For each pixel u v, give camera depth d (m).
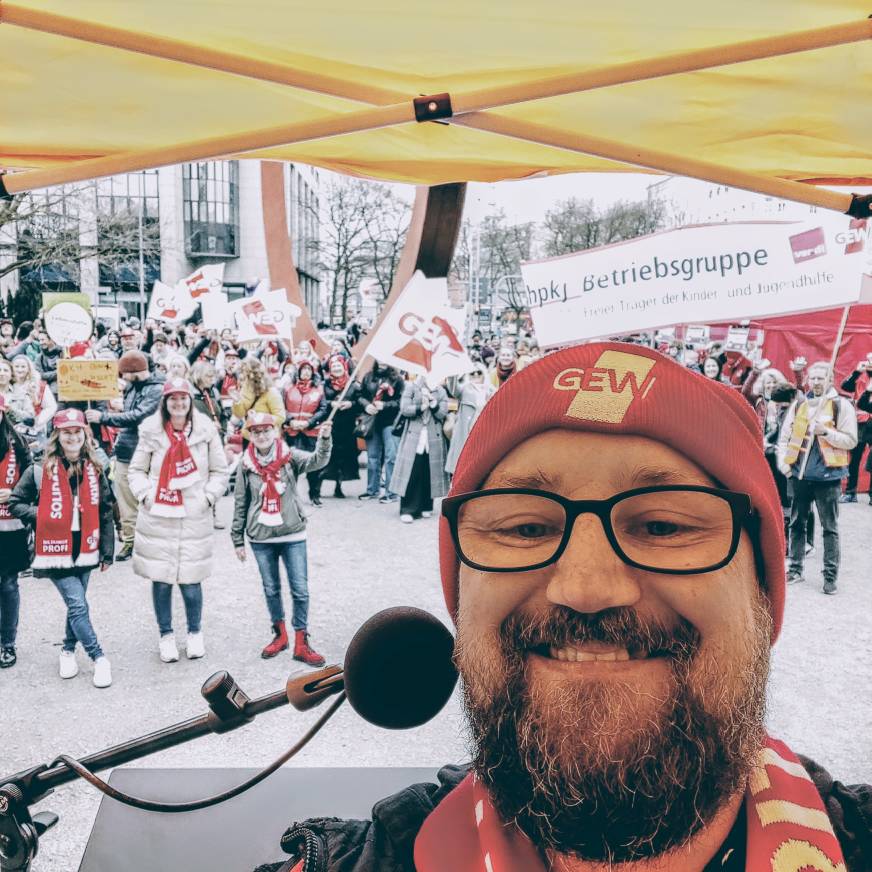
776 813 0.75
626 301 6.10
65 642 4.85
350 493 10.41
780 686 4.82
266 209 12.88
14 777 1.13
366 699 0.94
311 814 1.59
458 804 0.84
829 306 5.77
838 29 1.15
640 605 0.66
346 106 1.62
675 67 1.20
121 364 7.22
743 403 0.87
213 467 5.09
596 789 0.64
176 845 1.51
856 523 9.29
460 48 1.35
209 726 1.08
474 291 28.14
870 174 2.15
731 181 1.58
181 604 6.15
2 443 4.98
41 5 1.17
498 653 0.70
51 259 25.61
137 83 1.50
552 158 2.10
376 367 10.02
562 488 0.72
